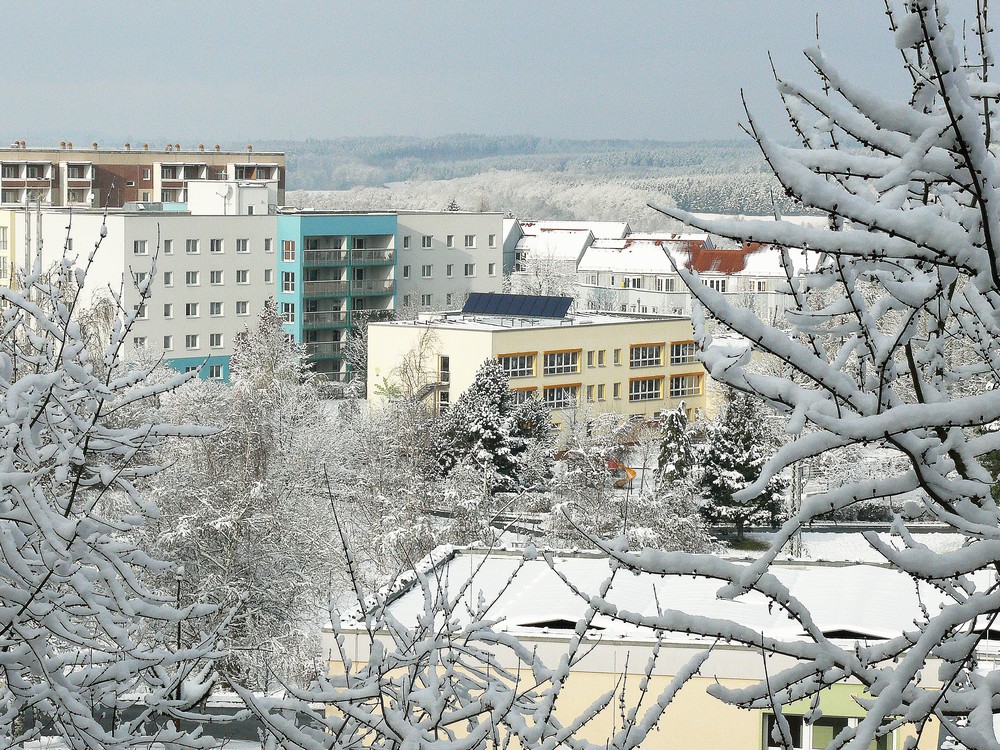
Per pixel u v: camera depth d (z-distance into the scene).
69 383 13.94
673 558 7.51
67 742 12.13
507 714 10.62
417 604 30.22
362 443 70.12
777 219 7.09
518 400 103.94
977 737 7.39
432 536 55.97
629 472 86.38
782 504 78.31
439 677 12.02
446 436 85.81
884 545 7.24
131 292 122.62
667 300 196.62
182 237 126.88
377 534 48.84
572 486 69.12
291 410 61.75
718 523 80.31
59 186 177.00
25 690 12.43
